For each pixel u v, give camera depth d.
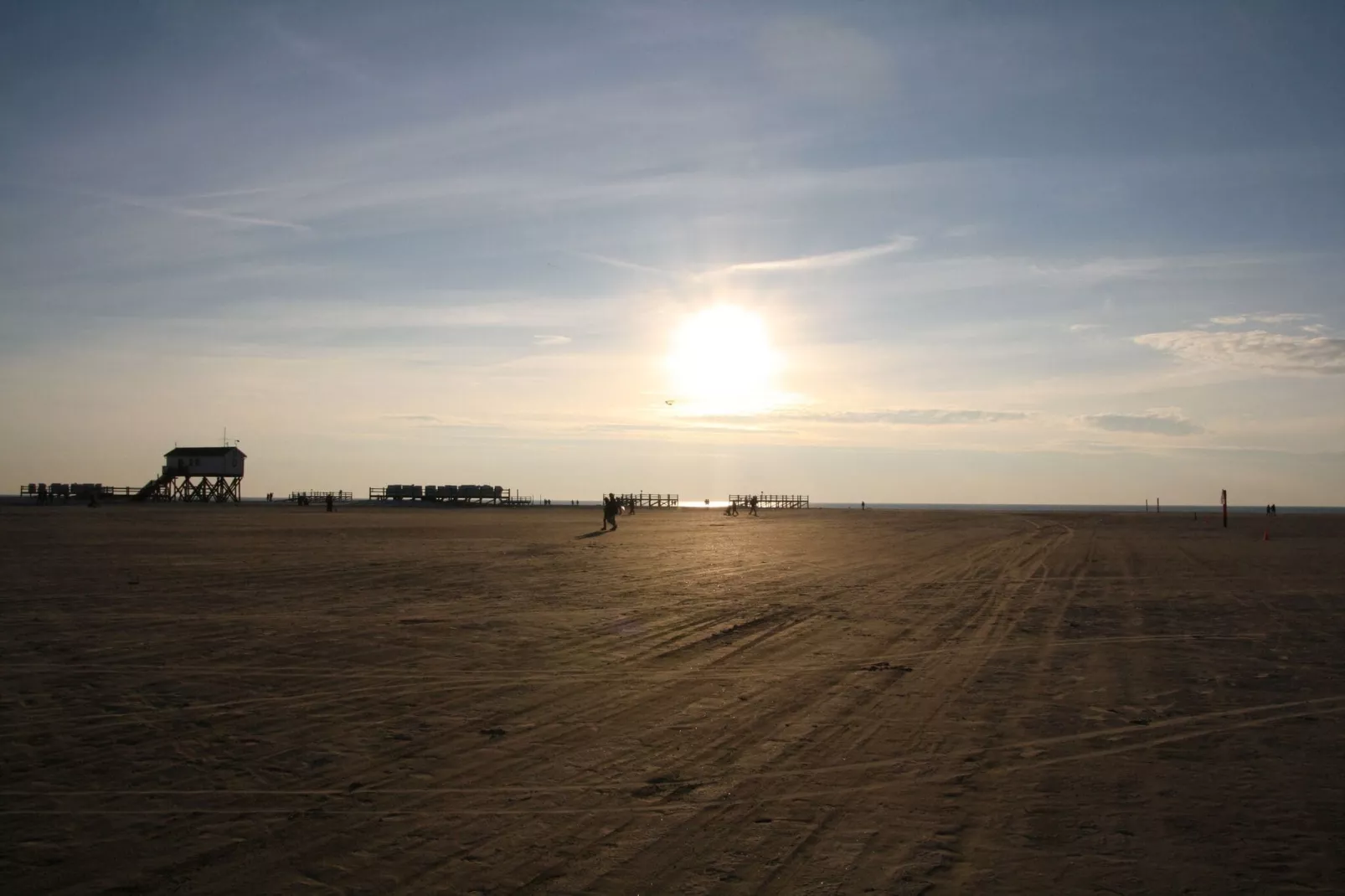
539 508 109.81
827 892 5.41
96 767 7.68
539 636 13.95
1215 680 11.15
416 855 5.95
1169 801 6.97
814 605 17.80
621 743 8.48
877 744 8.48
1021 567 26.42
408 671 11.48
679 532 47.47
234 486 105.75
